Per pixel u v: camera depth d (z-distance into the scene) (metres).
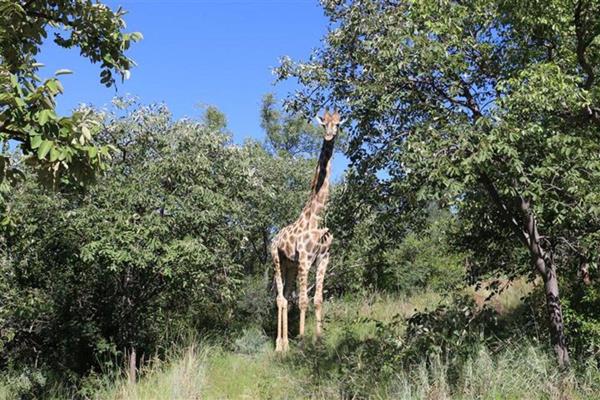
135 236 8.59
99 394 8.91
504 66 6.57
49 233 8.99
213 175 10.48
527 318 8.94
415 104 6.32
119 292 10.09
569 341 7.43
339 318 12.23
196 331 11.01
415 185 5.82
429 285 15.35
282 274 11.54
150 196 9.05
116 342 10.03
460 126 5.53
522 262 8.92
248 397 7.75
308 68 7.00
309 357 9.02
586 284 8.23
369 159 6.39
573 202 5.95
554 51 6.81
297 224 11.38
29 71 3.84
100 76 4.73
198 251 9.02
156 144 9.95
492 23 6.54
